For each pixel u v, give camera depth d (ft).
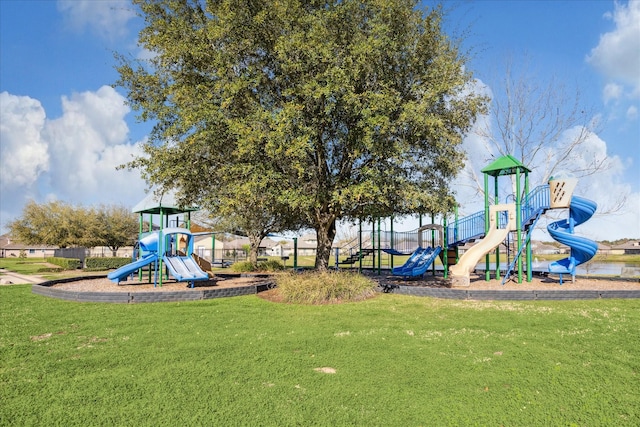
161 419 13.74
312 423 13.57
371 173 37.42
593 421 13.80
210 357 20.51
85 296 39.22
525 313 31.94
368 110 34.60
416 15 40.96
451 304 36.83
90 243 137.69
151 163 41.45
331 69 35.55
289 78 40.09
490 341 23.34
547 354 20.67
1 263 145.18
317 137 39.45
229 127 36.99
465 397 15.58
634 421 13.79
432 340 23.70
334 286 39.42
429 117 37.37
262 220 79.25
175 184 44.57
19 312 33.17
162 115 41.88
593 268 104.12
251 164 37.73
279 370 18.53
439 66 40.96
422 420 13.82
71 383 16.90
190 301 39.14
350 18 40.01
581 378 17.43
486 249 49.67
